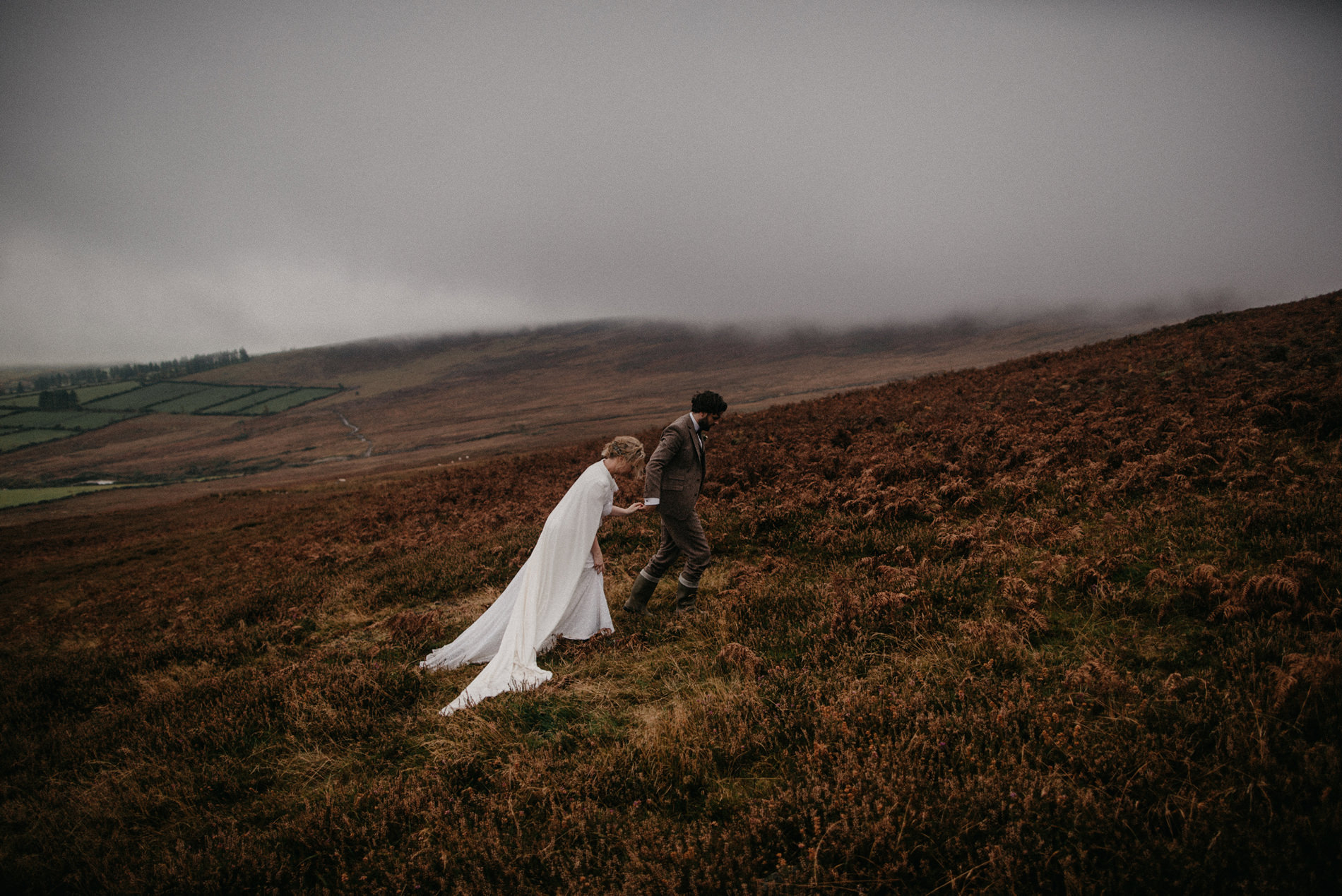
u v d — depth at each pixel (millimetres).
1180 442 7746
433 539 13477
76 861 3350
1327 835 2146
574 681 4785
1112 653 3840
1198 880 2160
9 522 117375
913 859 2562
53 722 5855
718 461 14586
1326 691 2842
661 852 2719
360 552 13688
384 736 4332
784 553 7371
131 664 7227
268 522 27688
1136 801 2488
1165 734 2877
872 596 5078
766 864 2715
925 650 4258
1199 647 3729
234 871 3082
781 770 3271
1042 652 4055
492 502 17906
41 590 21469
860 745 3221
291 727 4609
